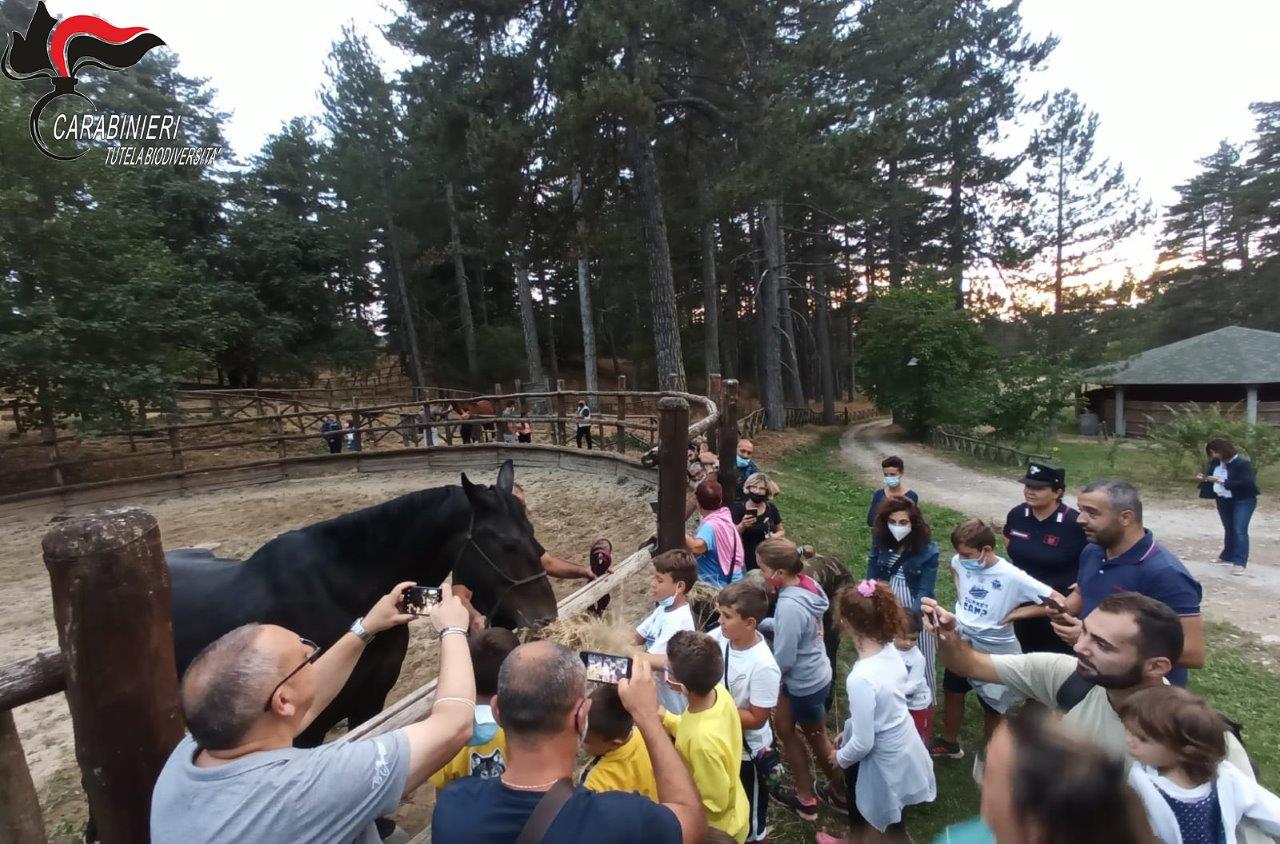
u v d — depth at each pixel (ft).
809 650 10.73
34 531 31.17
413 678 14.60
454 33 53.67
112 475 42.73
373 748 4.44
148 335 41.86
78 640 4.84
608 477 31.04
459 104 50.70
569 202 49.80
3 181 36.73
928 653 12.78
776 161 48.39
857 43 74.38
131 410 41.42
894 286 92.68
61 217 38.47
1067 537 11.75
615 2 41.04
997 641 11.41
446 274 124.77
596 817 4.33
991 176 103.45
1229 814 5.03
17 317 36.27
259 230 82.69
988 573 11.48
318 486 37.32
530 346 83.46
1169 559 8.64
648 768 6.64
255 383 83.82
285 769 4.11
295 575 8.54
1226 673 16.81
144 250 44.70
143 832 5.31
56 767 11.94
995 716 11.91
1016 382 68.74
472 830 4.43
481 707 6.73
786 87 51.21
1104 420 92.43
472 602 9.27
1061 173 105.91
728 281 109.19
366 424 57.36
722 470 20.45
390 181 94.63
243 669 4.18
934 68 88.94
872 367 86.43
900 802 8.83
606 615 12.85
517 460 37.09
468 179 56.65
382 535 9.01
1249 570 25.88
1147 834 3.11
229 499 35.29
